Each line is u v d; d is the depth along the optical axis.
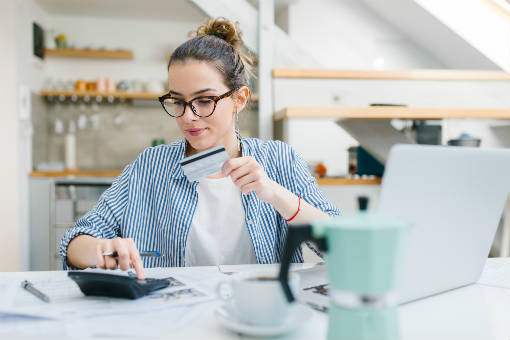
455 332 0.54
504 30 2.76
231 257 1.08
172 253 1.07
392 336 0.41
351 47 3.71
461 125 3.16
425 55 3.72
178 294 0.67
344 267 0.41
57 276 0.82
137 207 1.12
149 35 3.94
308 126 3.75
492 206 0.70
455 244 0.67
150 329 0.53
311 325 0.56
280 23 3.85
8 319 0.57
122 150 3.97
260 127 2.50
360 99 2.56
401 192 0.54
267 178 0.91
